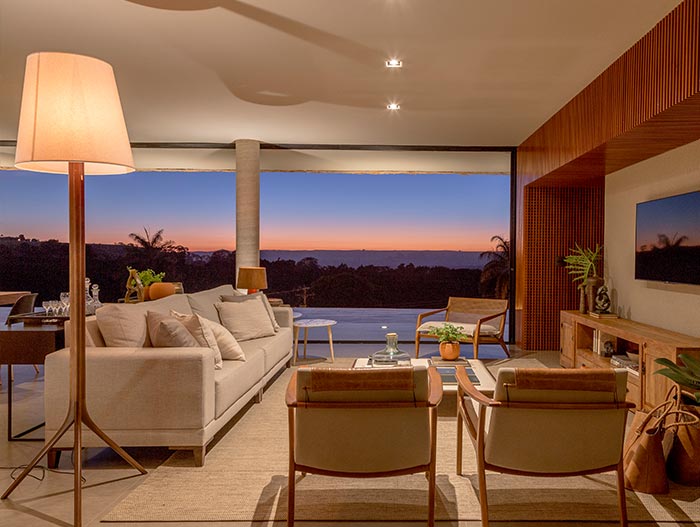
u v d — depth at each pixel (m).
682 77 3.03
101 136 2.39
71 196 2.55
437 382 2.42
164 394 2.91
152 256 10.40
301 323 5.97
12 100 5.16
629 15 3.22
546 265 6.68
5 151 7.37
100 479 2.78
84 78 2.36
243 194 6.72
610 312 5.28
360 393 2.10
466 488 2.69
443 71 4.24
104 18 3.34
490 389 3.44
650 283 4.77
